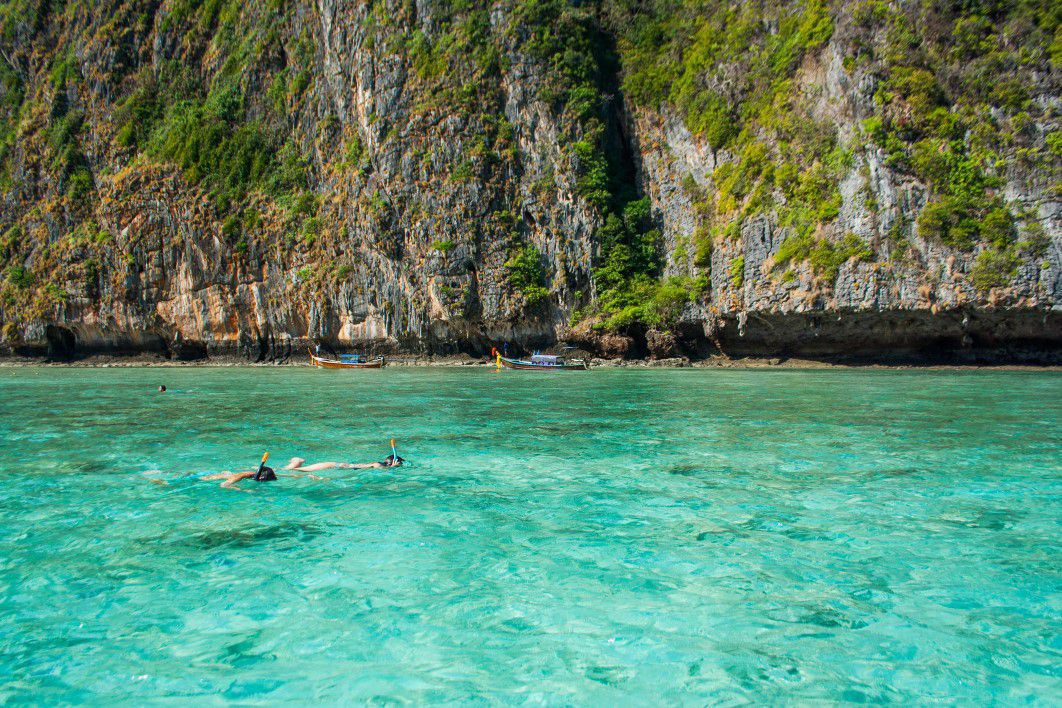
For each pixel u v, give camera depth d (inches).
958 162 1409.9
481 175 1931.6
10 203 2492.6
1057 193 1333.7
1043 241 1332.4
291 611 214.5
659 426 599.8
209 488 367.6
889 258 1434.5
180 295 2252.7
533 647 192.2
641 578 240.2
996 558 256.8
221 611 214.2
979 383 1067.3
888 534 284.8
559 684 173.2
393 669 180.9
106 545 273.9
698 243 1785.2
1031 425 588.7
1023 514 312.0
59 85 2556.6
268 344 2244.1
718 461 436.5
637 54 2057.1
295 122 2321.6
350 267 2068.2
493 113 1983.3
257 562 255.4
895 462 429.7
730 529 292.8
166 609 215.5
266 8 2456.9
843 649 190.1
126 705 163.2
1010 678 174.9
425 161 1953.7
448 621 207.9
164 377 1437.0
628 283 1887.3
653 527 296.4
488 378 1327.5
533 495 350.9
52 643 193.6
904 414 673.0
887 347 1549.0
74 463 433.4
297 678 175.8
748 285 1624.0
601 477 393.1
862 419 637.3
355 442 516.1
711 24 1921.8
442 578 240.7
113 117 2485.2
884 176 1444.4
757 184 1663.4
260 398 895.1
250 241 2212.1
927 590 228.5
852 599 221.9
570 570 247.8
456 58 1998.0
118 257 2274.9
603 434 554.3
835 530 290.5
